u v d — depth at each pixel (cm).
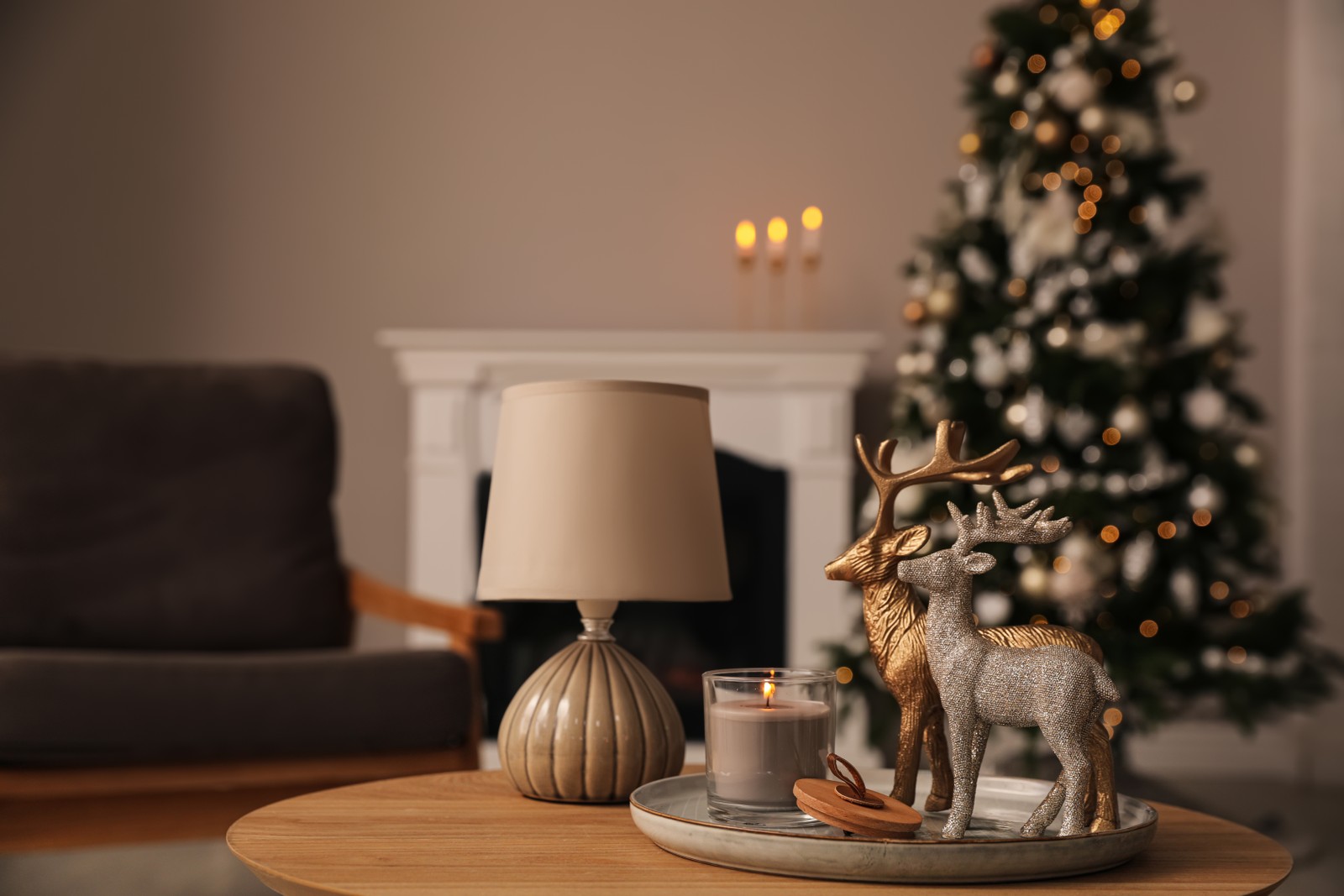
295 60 400
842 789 83
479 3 402
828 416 371
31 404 225
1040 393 280
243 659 181
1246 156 388
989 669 84
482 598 114
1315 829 287
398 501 393
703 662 372
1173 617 279
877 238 395
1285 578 378
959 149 354
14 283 394
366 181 399
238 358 395
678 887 75
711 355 371
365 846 87
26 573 213
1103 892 75
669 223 397
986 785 103
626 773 104
